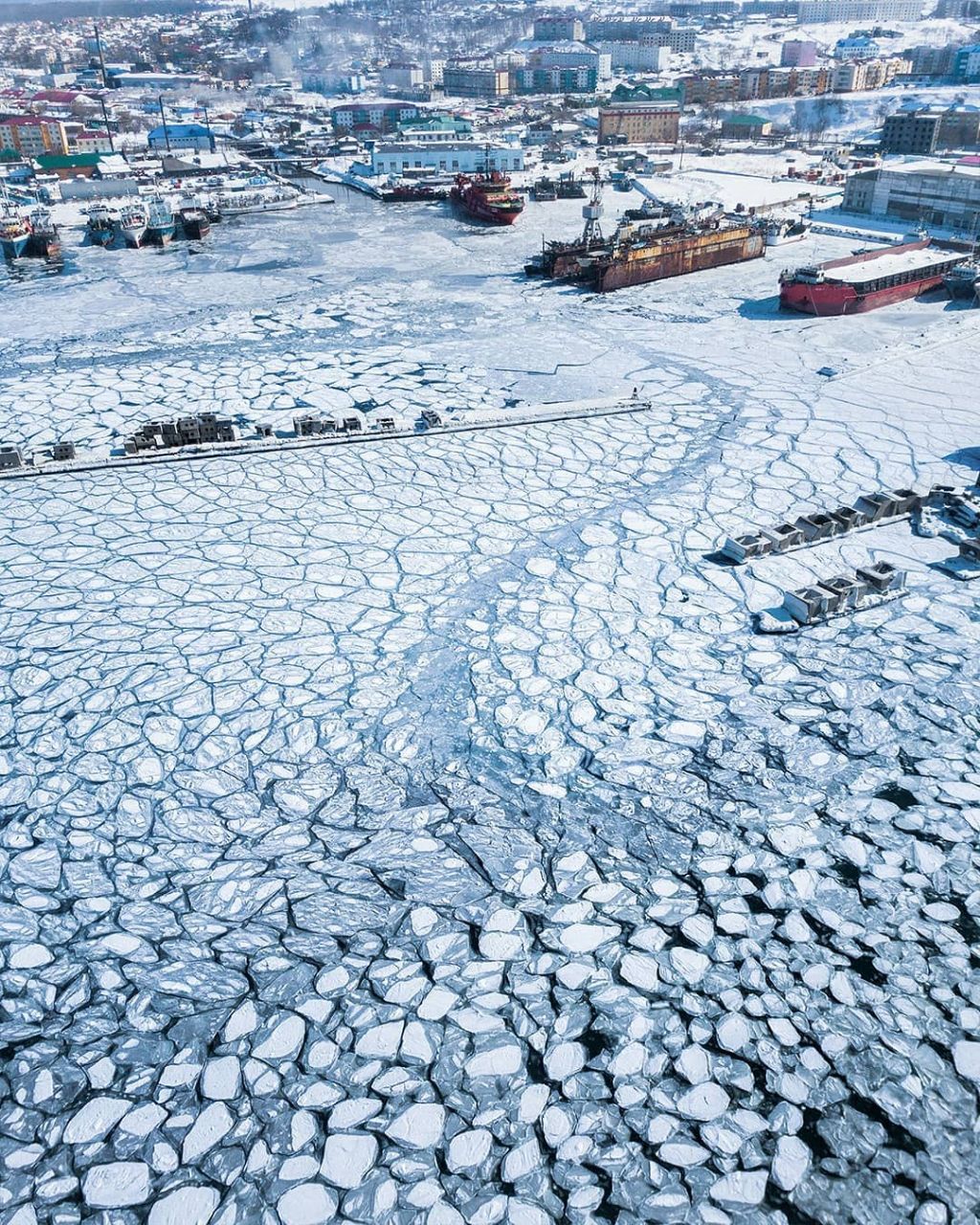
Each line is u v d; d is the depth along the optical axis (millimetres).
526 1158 14852
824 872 20109
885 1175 14492
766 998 17375
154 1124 15367
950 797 22062
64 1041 16609
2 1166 14750
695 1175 14547
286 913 19156
